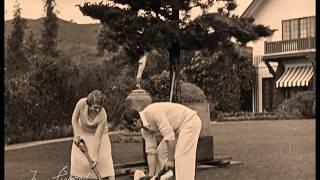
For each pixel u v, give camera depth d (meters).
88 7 8.33
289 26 19.03
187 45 8.56
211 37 8.44
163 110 5.83
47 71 12.48
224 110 15.87
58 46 12.59
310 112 16.38
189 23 8.38
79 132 6.10
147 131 6.00
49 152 9.96
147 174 6.59
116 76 13.09
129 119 6.00
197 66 12.67
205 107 8.51
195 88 8.66
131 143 11.45
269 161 8.81
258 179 7.29
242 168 8.24
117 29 8.41
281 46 18.86
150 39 8.09
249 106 17.80
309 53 18.20
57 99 12.76
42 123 12.29
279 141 11.33
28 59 12.23
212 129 13.83
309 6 18.78
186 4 8.39
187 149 5.79
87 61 12.81
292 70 18.89
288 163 8.51
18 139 11.55
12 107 11.48
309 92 16.83
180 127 5.86
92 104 5.95
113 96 13.06
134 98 11.13
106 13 8.20
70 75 12.89
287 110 16.66
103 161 6.12
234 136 12.38
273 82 18.62
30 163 8.71
